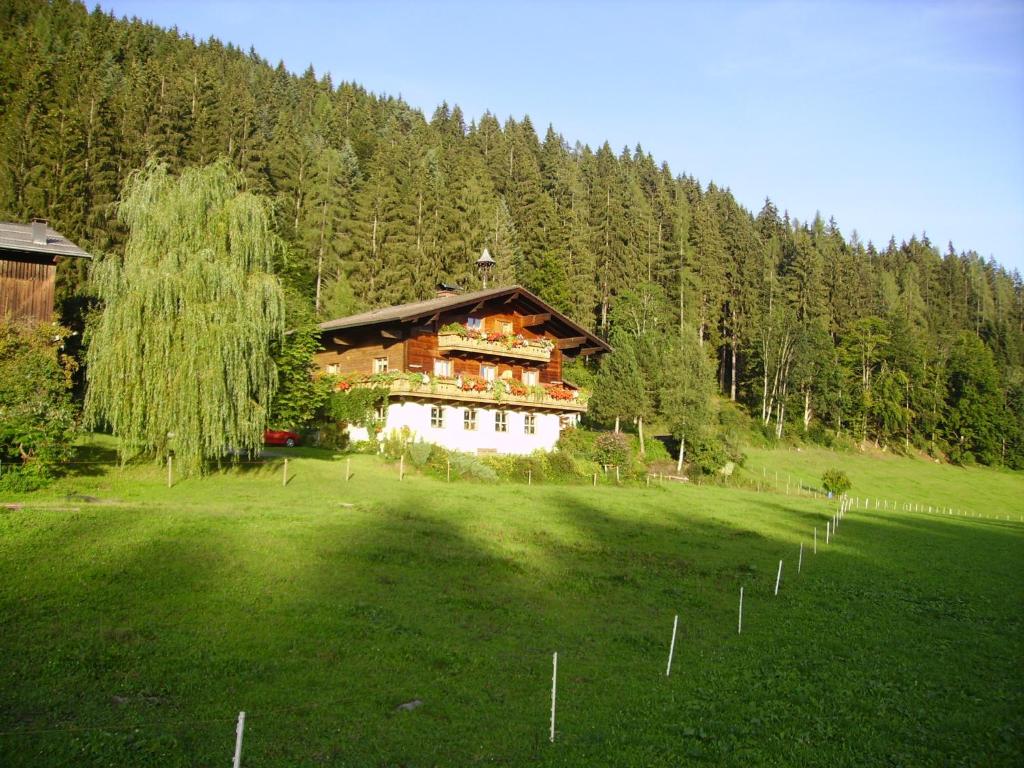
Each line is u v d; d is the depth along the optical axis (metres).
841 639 19.30
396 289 85.06
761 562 28.27
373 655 15.08
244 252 30.16
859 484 81.56
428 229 89.38
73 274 55.91
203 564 19.53
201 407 28.23
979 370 107.50
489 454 49.31
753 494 52.31
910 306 136.62
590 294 96.50
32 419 26.23
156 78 91.19
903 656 18.12
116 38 124.62
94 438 36.06
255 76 156.62
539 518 31.88
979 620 22.28
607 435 55.06
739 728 12.93
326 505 29.00
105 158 68.75
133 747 10.52
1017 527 51.06
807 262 114.62
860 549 33.66
